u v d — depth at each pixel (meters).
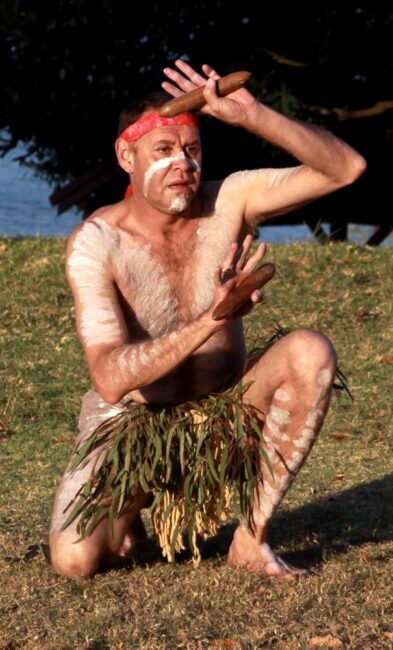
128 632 5.01
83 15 19.80
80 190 21.67
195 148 5.50
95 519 5.62
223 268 5.52
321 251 13.57
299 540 6.36
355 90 20.92
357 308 11.96
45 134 22.44
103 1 19.84
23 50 20.42
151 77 21.06
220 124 21.34
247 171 5.77
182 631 4.99
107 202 22.61
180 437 5.46
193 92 5.24
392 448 8.28
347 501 7.10
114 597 5.48
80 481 5.76
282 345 5.51
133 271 5.60
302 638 4.88
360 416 9.00
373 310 11.91
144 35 20.47
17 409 9.35
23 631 5.11
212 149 21.78
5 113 21.78
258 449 5.58
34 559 6.11
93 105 21.19
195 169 5.48
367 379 9.93
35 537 6.49
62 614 5.28
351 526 6.60
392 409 9.15
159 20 20.36
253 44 20.53
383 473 7.68
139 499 5.79
